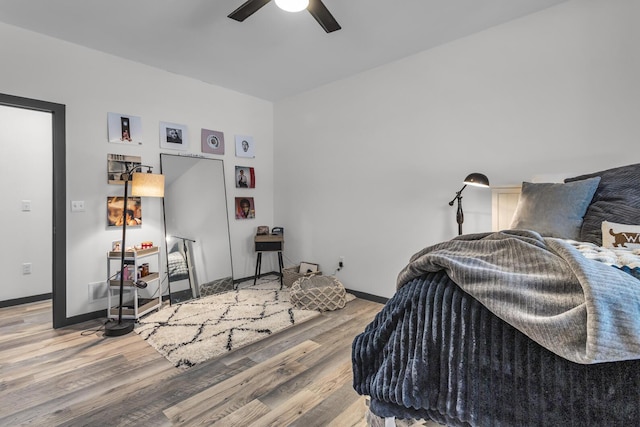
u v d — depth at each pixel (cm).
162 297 326
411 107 302
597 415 63
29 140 334
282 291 365
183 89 350
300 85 380
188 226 350
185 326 259
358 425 145
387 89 320
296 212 418
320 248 389
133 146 310
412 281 106
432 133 288
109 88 294
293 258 424
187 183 352
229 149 396
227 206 393
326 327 261
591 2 210
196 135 362
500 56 249
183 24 246
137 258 272
